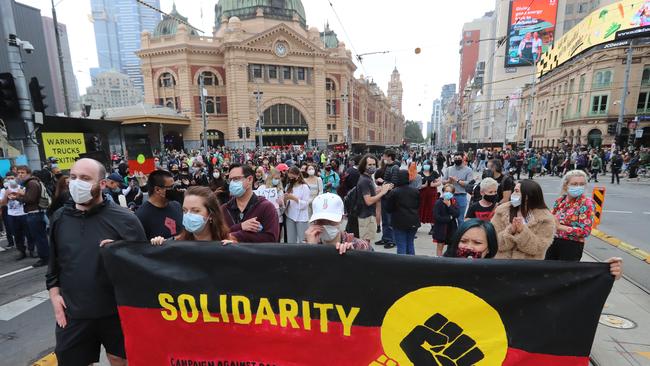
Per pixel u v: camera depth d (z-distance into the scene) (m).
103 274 2.26
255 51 44.88
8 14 7.90
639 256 5.67
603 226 7.96
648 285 4.45
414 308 1.90
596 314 1.74
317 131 49.91
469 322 1.85
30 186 5.56
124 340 2.28
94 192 2.24
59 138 9.22
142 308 2.16
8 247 6.92
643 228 7.75
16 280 5.13
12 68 8.12
